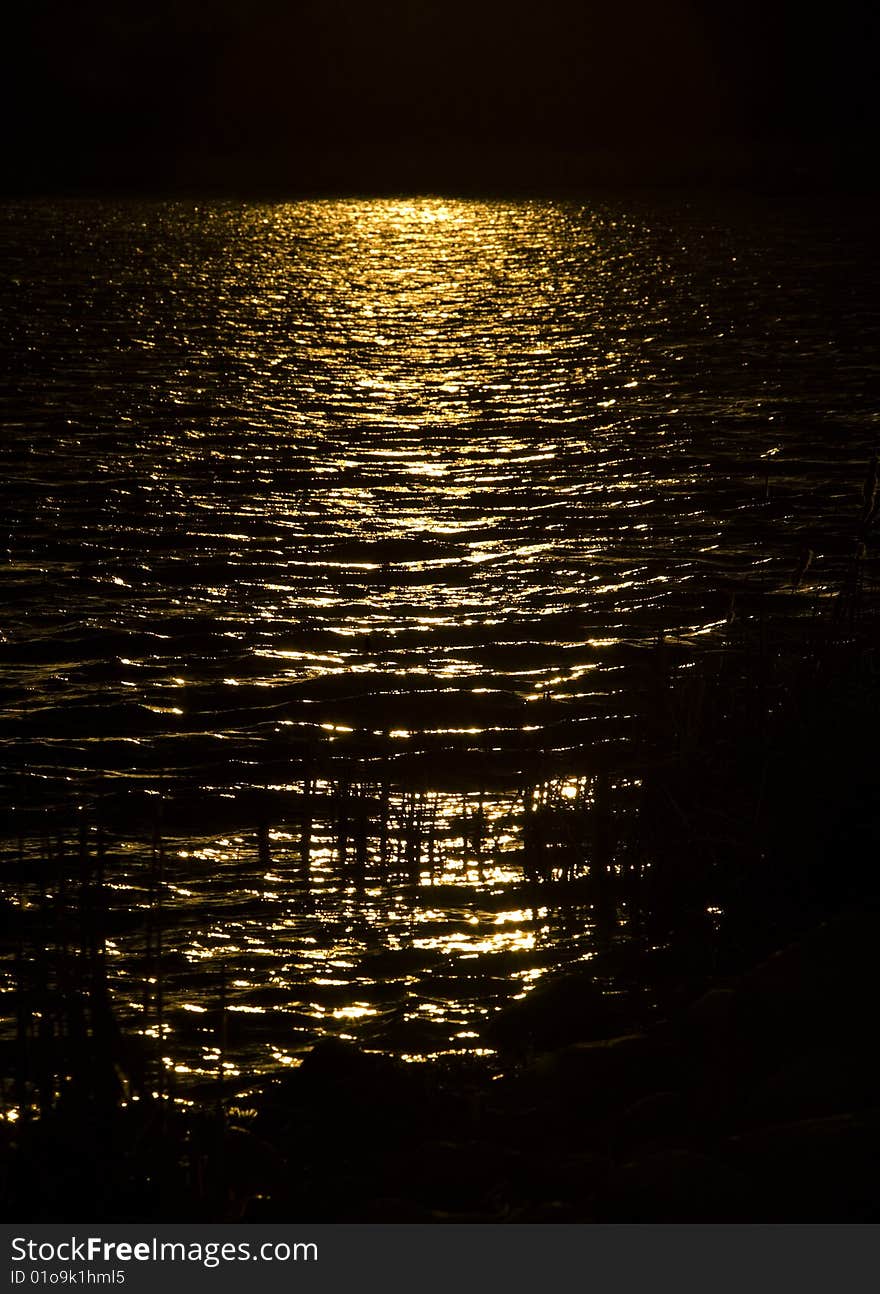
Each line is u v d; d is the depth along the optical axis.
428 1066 6.82
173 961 8.05
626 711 11.46
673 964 7.75
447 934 8.34
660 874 8.35
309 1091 6.56
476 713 11.73
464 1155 5.76
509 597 14.99
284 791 10.40
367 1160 5.96
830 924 6.45
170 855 9.38
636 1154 5.57
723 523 17.48
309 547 16.97
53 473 20.28
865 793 7.94
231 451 21.86
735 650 11.74
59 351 30.88
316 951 8.13
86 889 7.47
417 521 18.06
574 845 9.25
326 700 12.19
